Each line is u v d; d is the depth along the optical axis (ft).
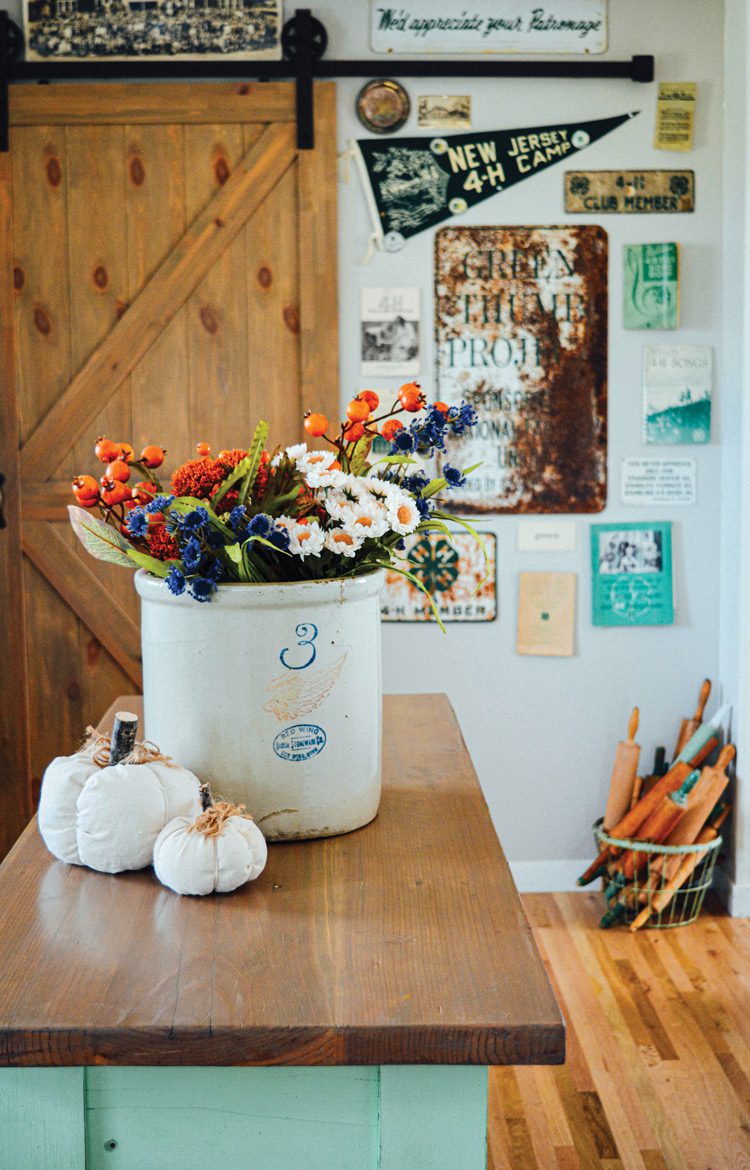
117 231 11.49
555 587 11.98
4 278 11.44
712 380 11.84
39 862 4.75
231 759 4.80
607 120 11.57
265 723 4.78
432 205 11.60
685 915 11.25
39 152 11.39
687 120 11.57
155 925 4.13
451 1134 3.64
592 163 11.62
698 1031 9.19
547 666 12.11
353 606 4.87
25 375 11.61
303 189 11.44
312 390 11.62
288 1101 3.67
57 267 11.51
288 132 11.39
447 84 11.50
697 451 11.92
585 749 12.21
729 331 11.53
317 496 4.95
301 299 11.53
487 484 11.91
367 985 3.69
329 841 4.96
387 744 6.46
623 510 11.97
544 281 11.70
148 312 11.55
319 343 11.58
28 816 11.97
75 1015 3.49
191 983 3.70
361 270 11.66
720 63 11.53
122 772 4.58
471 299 11.69
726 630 11.73
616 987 9.96
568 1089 8.41
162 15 11.25
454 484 5.16
